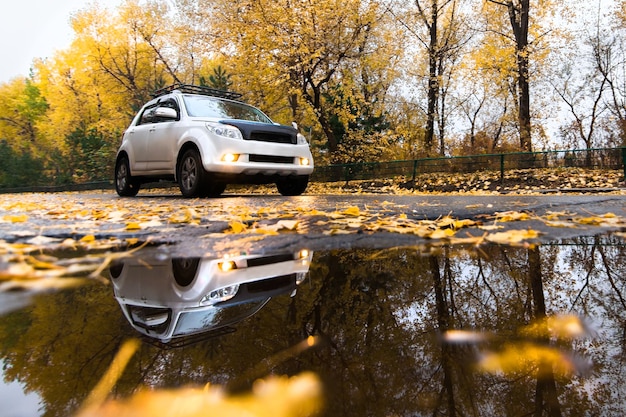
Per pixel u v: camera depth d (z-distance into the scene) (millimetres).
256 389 515
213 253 1626
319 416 458
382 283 1132
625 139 12969
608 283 1091
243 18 14828
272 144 5719
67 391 496
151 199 6227
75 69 24703
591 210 2895
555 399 497
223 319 828
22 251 1698
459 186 10797
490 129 22734
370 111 18078
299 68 14203
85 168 22656
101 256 1576
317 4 13508
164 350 645
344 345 677
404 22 18172
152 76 25859
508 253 1525
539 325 771
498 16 17797
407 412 458
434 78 17469
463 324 787
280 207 3826
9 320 809
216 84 16672
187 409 455
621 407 476
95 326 780
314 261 1450
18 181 24859
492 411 473
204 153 5336
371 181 12484
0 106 34281
